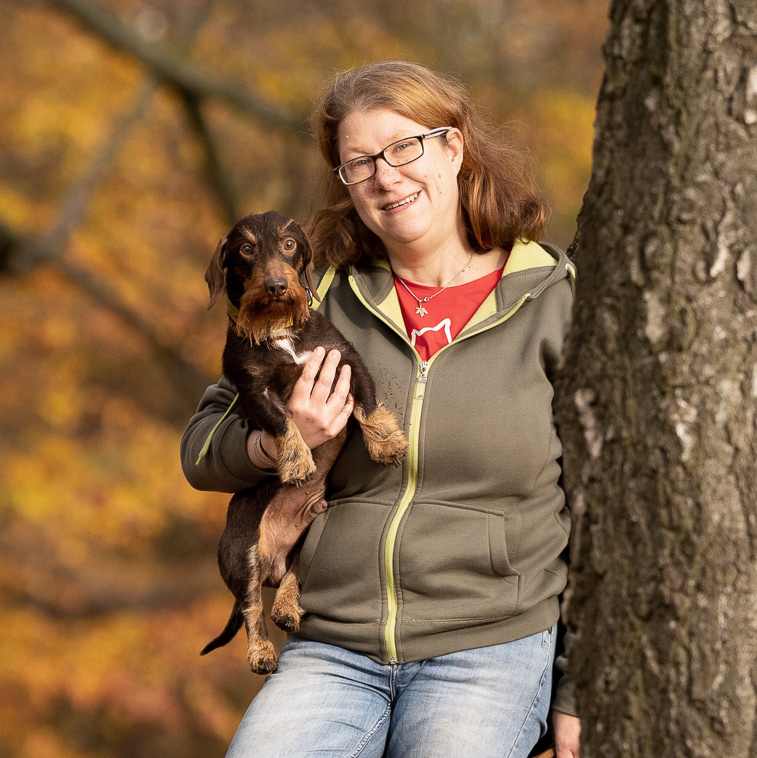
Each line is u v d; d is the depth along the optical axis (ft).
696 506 9.84
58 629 54.85
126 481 57.47
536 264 14.11
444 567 12.93
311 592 13.67
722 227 9.75
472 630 12.85
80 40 56.29
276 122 49.57
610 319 10.45
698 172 9.82
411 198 14.07
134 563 58.85
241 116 54.90
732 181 9.73
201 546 60.85
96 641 53.83
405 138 13.99
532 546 13.15
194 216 58.39
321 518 14.03
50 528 56.24
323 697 12.87
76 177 52.65
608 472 10.49
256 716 12.78
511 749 12.37
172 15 60.44
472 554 12.91
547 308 13.73
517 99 58.13
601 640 10.52
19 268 49.37
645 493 10.15
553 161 56.24
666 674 9.96
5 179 57.88
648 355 10.10
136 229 58.03
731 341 9.75
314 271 15.87
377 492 13.60
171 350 55.77
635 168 10.26
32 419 60.23
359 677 13.05
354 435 14.02
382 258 15.19
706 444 9.80
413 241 14.25
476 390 13.24
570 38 61.11
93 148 56.03
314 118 15.69
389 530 13.07
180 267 58.54
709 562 9.80
